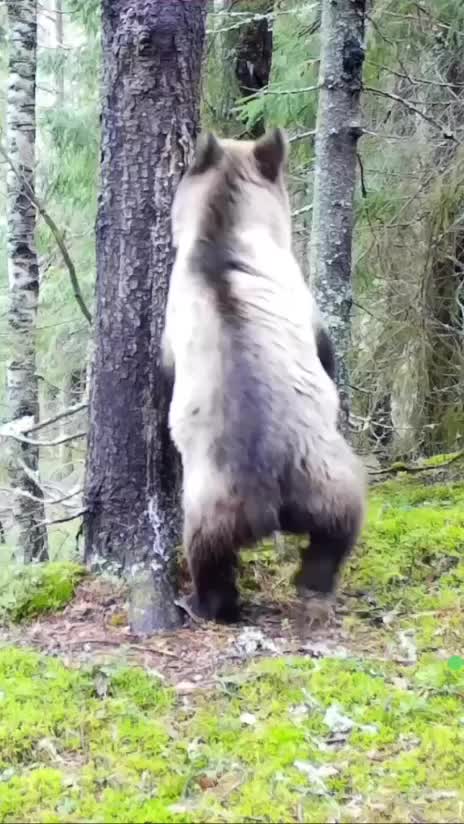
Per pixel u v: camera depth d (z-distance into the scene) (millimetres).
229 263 4430
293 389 4250
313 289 6629
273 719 3676
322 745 3496
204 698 3869
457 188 8523
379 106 9719
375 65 8531
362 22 6414
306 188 10211
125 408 5051
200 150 4746
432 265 9094
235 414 4180
